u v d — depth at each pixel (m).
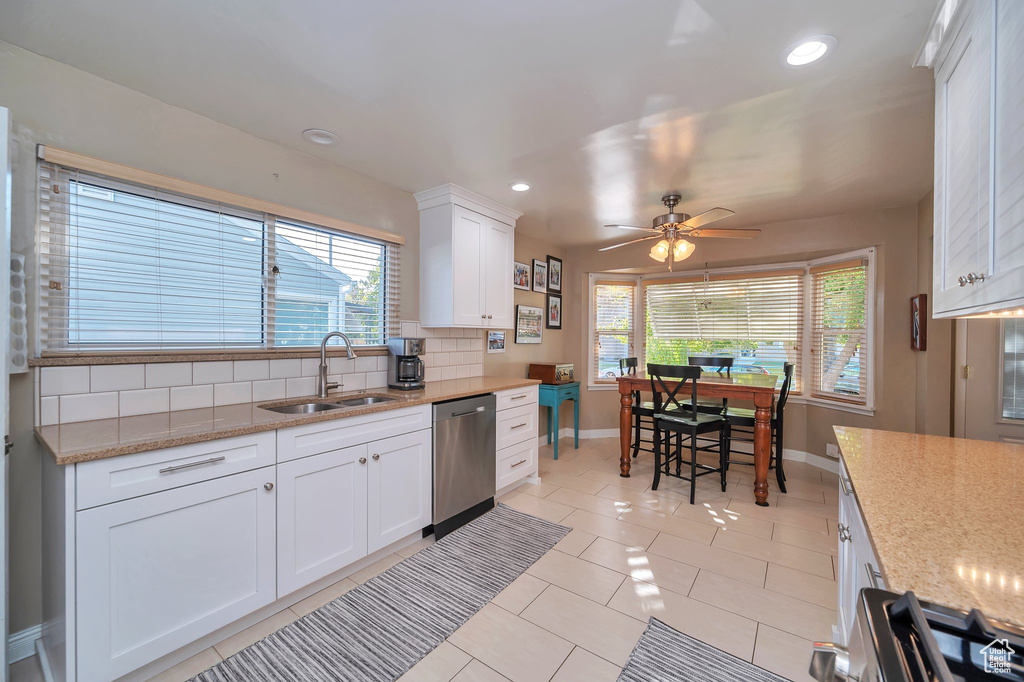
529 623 1.87
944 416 3.00
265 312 2.38
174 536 1.54
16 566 1.62
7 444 1.40
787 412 4.40
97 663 1.37
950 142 1.26
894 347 3.44
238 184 2.23
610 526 2.83
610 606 1.99
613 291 5.29
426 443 2.57
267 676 1.57
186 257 2.09
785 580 2.21
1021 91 0.86
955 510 1.06
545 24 1.46
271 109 2.03
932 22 1.31
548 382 4.45
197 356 2.08
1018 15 0.87
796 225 3.85
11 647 1.61
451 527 2.75
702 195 3.18
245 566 1.74
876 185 2.93
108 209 1.86
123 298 1.90
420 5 1.38
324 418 1.99
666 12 1.39
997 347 2.85
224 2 1.37
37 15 1.45
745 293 4.62
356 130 2.23
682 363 4.98
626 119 2.08
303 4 1.38
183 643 1.56
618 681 1.56
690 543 2.60
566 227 4.18
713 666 1.63
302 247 2.56
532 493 3.42
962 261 1.17
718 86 1.80
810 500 3.30
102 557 1.38
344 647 1.72
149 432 1.60
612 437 5.25
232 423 1.77
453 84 1.81
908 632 0.59
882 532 0.94
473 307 3.29
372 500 2.25
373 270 2.96
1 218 1.31
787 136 2.23
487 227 3.40
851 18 1.40
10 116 1.61
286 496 1.87
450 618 1.90
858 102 1.91
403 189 3.12
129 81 1.83
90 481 1.36
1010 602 0.68
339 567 2.08
